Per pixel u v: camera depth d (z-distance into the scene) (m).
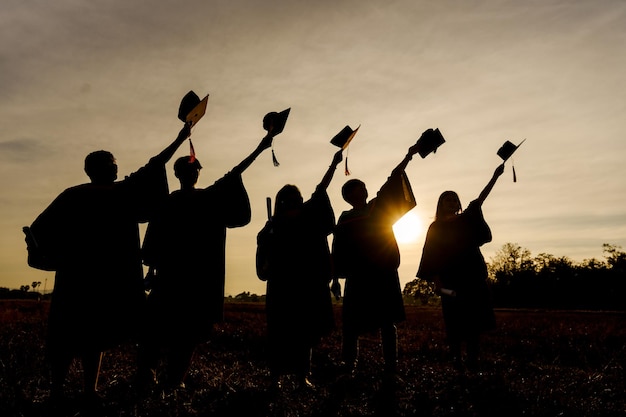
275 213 5.22
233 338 10.66
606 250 95.19
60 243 4.09
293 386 4.95
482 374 5.57
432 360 7.94
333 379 5.67
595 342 11.22
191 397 4.31
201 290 4.59
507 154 6.37
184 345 4.57
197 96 4.27
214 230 4.71
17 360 5.57
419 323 19.80
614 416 4.21
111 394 4.30
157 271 4.65
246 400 4.27
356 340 5.88
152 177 4.16
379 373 5.63
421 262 6.57
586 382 5.47
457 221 6.48
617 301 90.81
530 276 95.81
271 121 4.59
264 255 5.10
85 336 3.96
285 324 4.89
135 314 4.20
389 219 5.71
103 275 4.05
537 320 23.44
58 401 3.94
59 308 4.01
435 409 4.13
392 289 5.73
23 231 4.07
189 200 4.74
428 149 5.39
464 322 6.20
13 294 83.31
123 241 4.20
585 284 93.12
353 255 5.82
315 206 5.03
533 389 4.93
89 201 4.14
